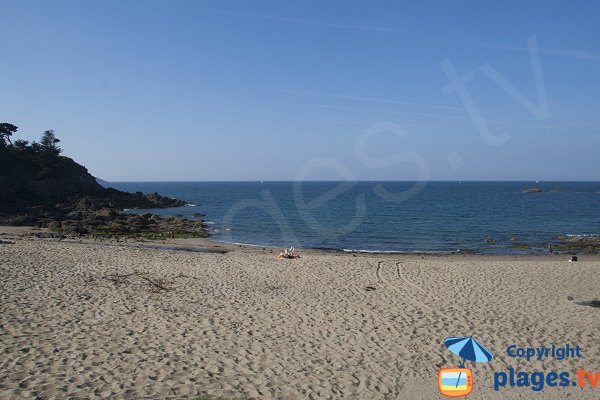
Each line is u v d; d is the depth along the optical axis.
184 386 6.42
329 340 8.66
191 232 31.73
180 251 21.34
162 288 12.62
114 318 9.54
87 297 11.16
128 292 11.94
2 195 41.94
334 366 7.42
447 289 13.34
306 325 9.55
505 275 15.70
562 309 11.14
